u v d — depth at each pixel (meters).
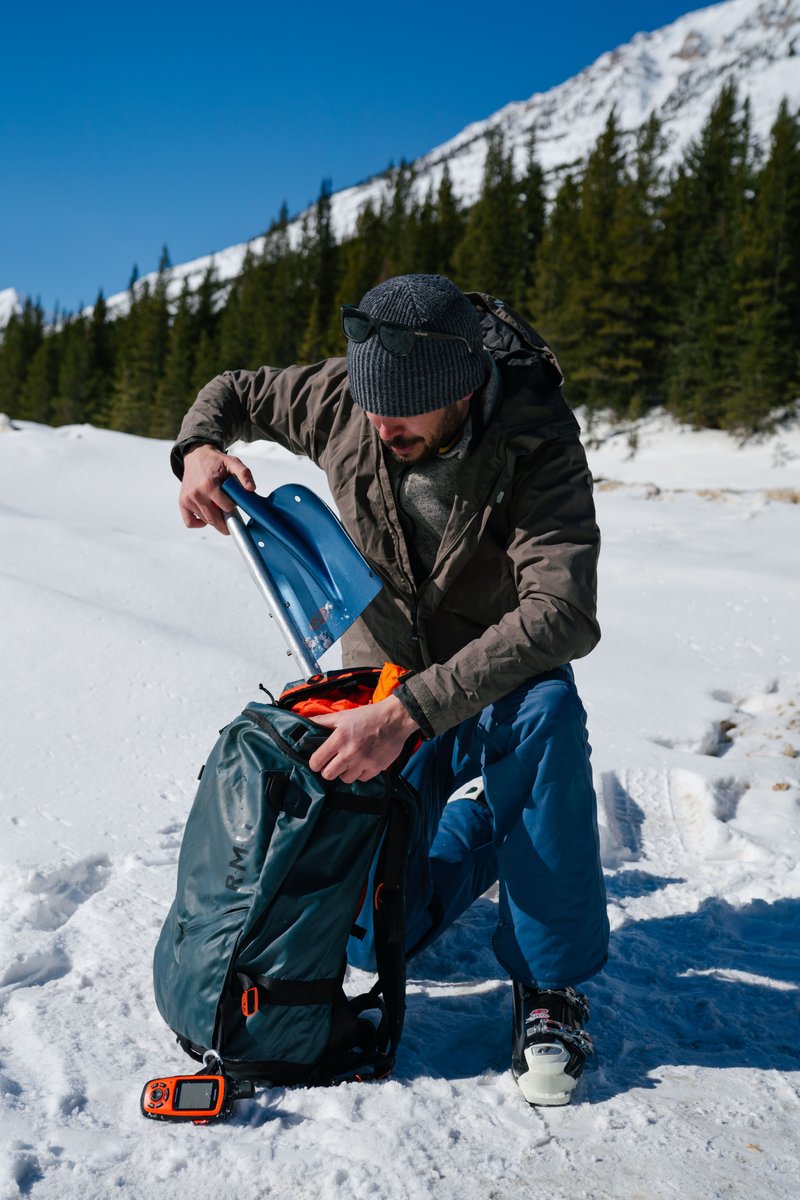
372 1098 1.53
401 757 1.64
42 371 66.75
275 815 1.53
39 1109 1.46
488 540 1.71
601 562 5.17
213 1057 1.52
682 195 40.16
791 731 3.44
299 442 1.91
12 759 2.67
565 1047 1.59
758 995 1.93
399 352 1.53
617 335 32.16
